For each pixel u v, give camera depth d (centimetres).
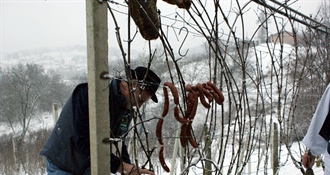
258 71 257
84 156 175
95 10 115
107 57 119
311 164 268
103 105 120
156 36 148
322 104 241
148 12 140
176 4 164
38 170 891
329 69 386
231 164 220
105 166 123
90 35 116
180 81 166
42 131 1189
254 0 221
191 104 163
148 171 169
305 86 403
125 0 131
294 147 787
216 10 188
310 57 381
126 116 175
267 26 264
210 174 252
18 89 2306
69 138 176
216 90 170
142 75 170
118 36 131
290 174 587
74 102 172
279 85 305
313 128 244
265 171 303
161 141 159
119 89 169
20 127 2192
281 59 289
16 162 884
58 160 182
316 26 333
